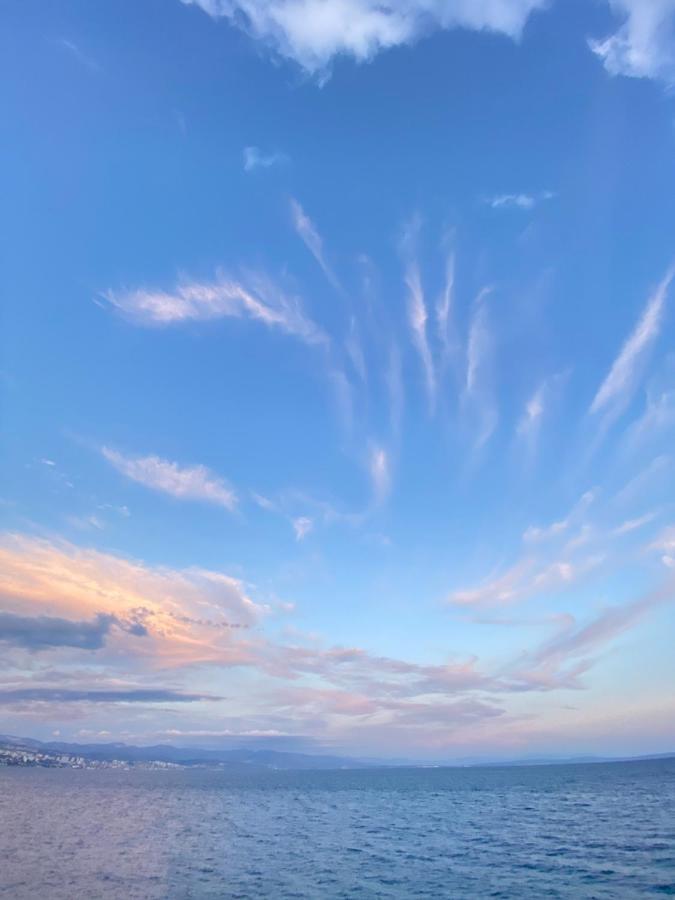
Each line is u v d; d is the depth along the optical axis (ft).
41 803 355.77
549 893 117.80
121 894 119.03
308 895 118.52
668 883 123.13
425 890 122.52
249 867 150.10
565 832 209.05
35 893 119.96
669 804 298.97
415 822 259.39
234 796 458.91
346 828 239.71
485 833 214.48
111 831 225.97
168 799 416.87
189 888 124.77
